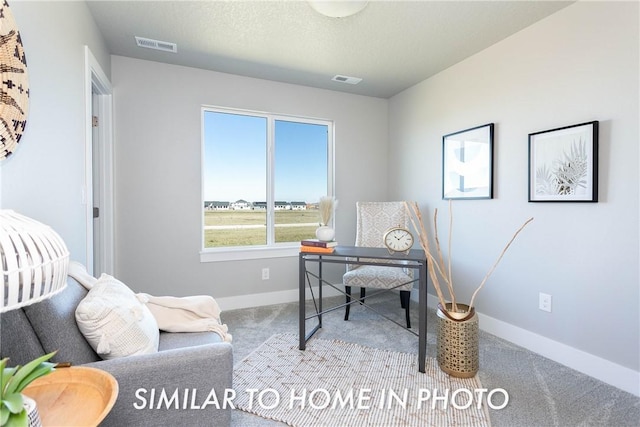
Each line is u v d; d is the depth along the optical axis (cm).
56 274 68
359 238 321
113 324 114
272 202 333
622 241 175
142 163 275
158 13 204
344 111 356
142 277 278
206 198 309
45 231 70
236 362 204
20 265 59
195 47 250
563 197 201
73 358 104
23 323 97
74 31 172
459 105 278
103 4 194
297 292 338
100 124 258
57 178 150
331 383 180
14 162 112
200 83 293
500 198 243
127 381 103
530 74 220
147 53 261
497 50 243
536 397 168
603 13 181
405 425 147
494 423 148
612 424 147
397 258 200
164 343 145
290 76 310
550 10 202
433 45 246
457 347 186
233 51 256
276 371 193
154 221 280
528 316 224
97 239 259
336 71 297
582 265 194
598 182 185
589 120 188
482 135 255
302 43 243
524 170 226
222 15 207
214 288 304
